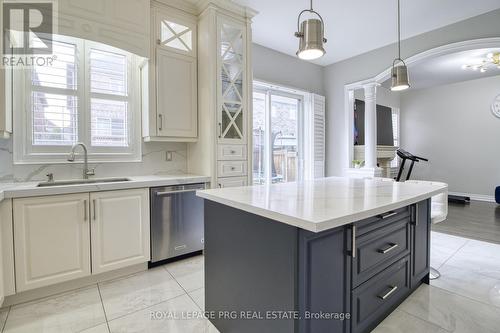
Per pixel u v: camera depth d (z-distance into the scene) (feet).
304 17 10.89
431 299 6.67
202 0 9.36
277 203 4.59
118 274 7.77
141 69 9.55
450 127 22.40
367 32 12.12
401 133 25.22
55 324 5.65
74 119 8.54
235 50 10.06
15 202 6.04
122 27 8.05
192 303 6.48
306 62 15.56
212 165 9.45
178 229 8.72
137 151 9.77
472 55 15.08
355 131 17.08
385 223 5.36
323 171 16.05
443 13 10.46
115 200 7.48
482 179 20.88
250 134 10.50
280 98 14.76
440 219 8.05
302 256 3.77
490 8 10.11
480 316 6.00
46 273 6.47
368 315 5.01
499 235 11.93
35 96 7.90
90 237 7.08
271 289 4.16
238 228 4.91
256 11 10.16
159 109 9.11
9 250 5.98
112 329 5.52
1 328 5.50
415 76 19.76
